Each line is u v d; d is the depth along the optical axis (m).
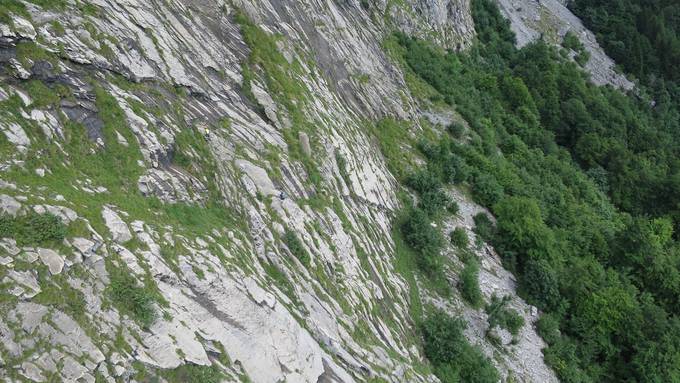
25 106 15.26
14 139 14.46
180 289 14.80
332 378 17.75
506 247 37.41
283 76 27.34
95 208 14.58
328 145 27.09
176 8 23.55
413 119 43.00
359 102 37.69
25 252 12.55
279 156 23.23
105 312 13.04
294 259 20.41
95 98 17.20
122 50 19.08
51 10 17.39
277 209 21.12
